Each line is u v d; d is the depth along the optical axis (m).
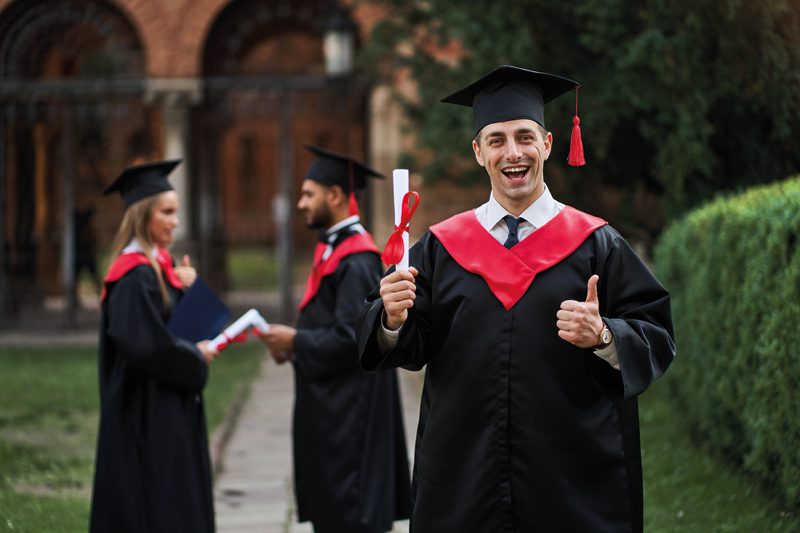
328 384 4.27
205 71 13.98
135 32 14.12
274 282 17.14
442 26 9.86
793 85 6.01
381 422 4.30
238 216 31.16
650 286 2.63
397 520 4.43
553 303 2.58
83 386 9.16
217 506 5.34
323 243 4.49
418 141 10.27
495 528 2.57
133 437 3.85
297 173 28.66
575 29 8.03
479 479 2.58
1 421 7.60
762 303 4.59
